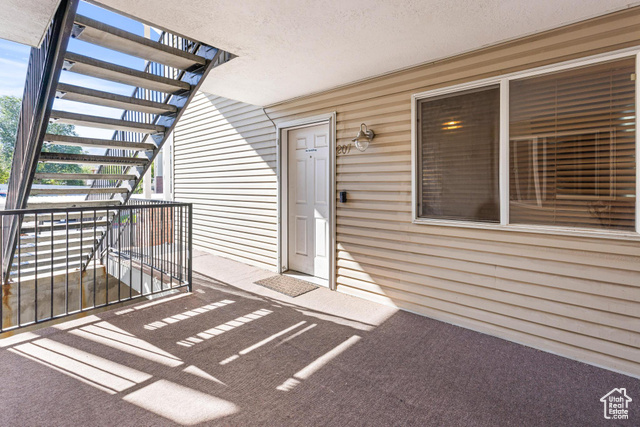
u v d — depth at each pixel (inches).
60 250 205.9
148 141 151.2
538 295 99.4
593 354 91.0
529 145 99.7
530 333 101.0
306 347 99.6
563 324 95.4
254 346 99.8
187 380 82.2
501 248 105.6
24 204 141.2
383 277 135.5
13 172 145.3
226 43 104.3
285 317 122.0
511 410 72.2
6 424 66.0
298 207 176.9
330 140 151.3
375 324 116.3
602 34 87.0
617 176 86.6
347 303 136.6
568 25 91.5
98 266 213.3
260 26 93.4
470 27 93.0
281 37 99.8
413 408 72.7
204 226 234.5
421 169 123.5
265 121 185.3
